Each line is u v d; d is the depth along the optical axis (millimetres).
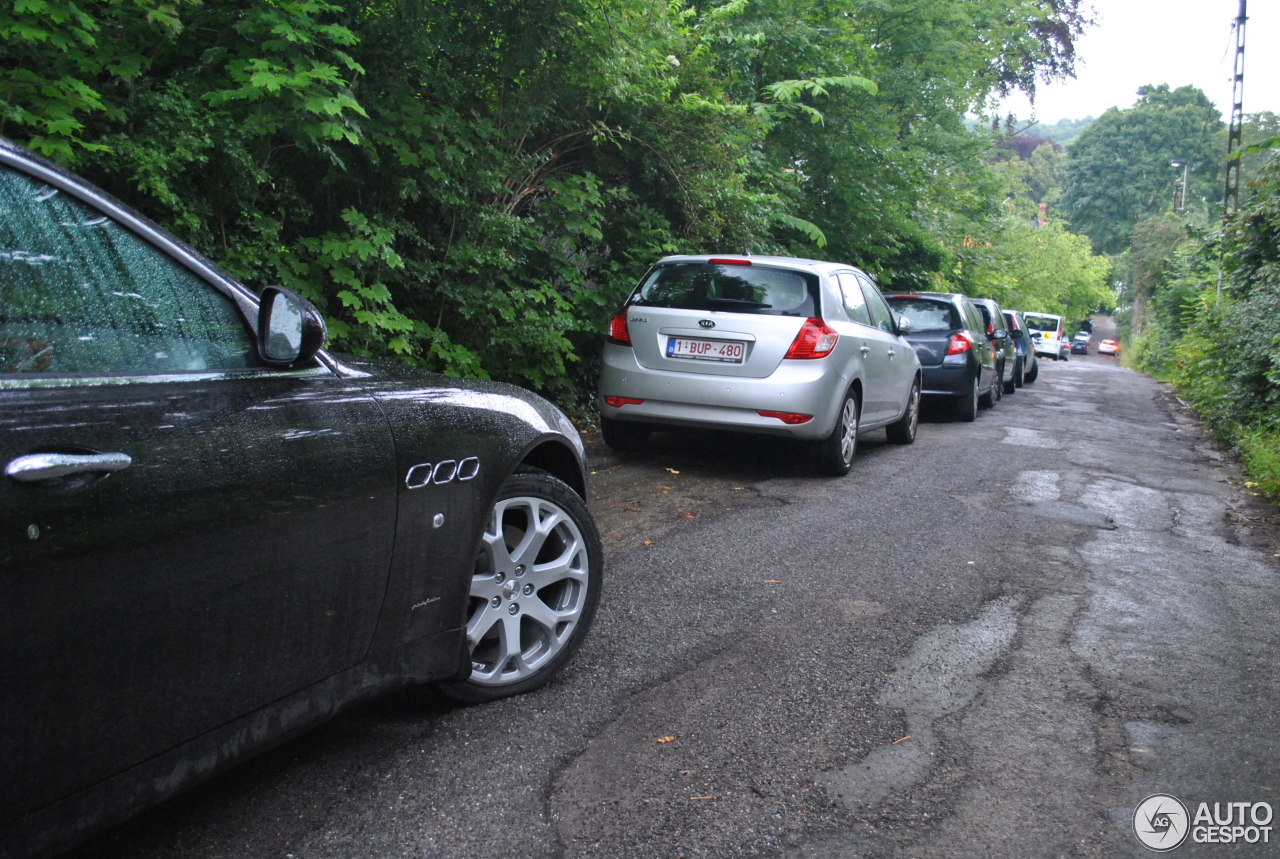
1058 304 71000
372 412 2582
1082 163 103375
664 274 7516
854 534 5750
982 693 3463
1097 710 3355
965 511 6574
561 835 2430
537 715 3109
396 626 2670
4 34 4738
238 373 2301
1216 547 5969
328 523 2381
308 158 6805
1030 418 13312
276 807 2504
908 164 16359
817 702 3316
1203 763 2982
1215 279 19359
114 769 1926
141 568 1918
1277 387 10500
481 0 7672
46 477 1748
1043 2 30703
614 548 5199
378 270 6867
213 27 6223
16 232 1929
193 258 2287
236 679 2186
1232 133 23031
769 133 14383
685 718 3143
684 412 7156
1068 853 2457
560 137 9117
